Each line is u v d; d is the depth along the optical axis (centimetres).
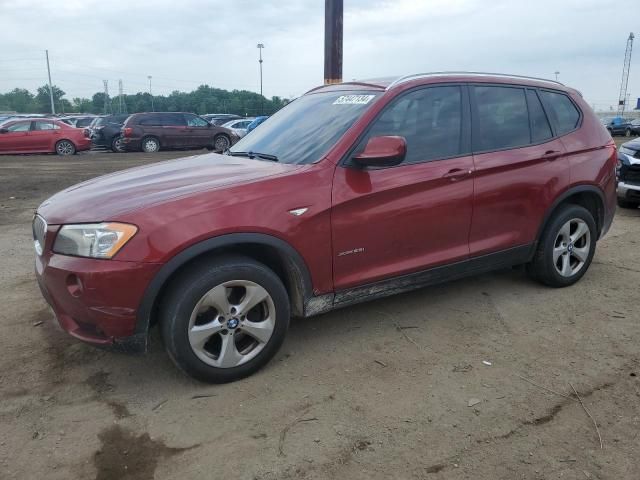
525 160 425
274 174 334
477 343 378
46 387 324
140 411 300
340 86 438
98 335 303
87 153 2148
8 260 575
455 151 396
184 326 302
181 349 304
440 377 333
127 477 251
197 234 295
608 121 4294
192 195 307
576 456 262
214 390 320
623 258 576
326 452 266
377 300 454
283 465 257
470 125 406
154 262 288
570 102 480
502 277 509
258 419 292
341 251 346
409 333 393
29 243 649
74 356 361
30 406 305
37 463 259
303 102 448
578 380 329
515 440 274
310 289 342
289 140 392
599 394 314
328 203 335
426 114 389
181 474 252
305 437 277
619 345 374
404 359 355
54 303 308
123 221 288
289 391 318
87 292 287
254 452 266
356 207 346
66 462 260
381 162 333
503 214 420
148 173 378
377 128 364
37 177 1296
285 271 346
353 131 356
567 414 295
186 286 299
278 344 338
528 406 302
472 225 404
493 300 454
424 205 374
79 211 306
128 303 289
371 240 357
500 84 433
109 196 319
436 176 377
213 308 314
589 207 496
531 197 432
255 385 325
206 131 2236
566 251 470
